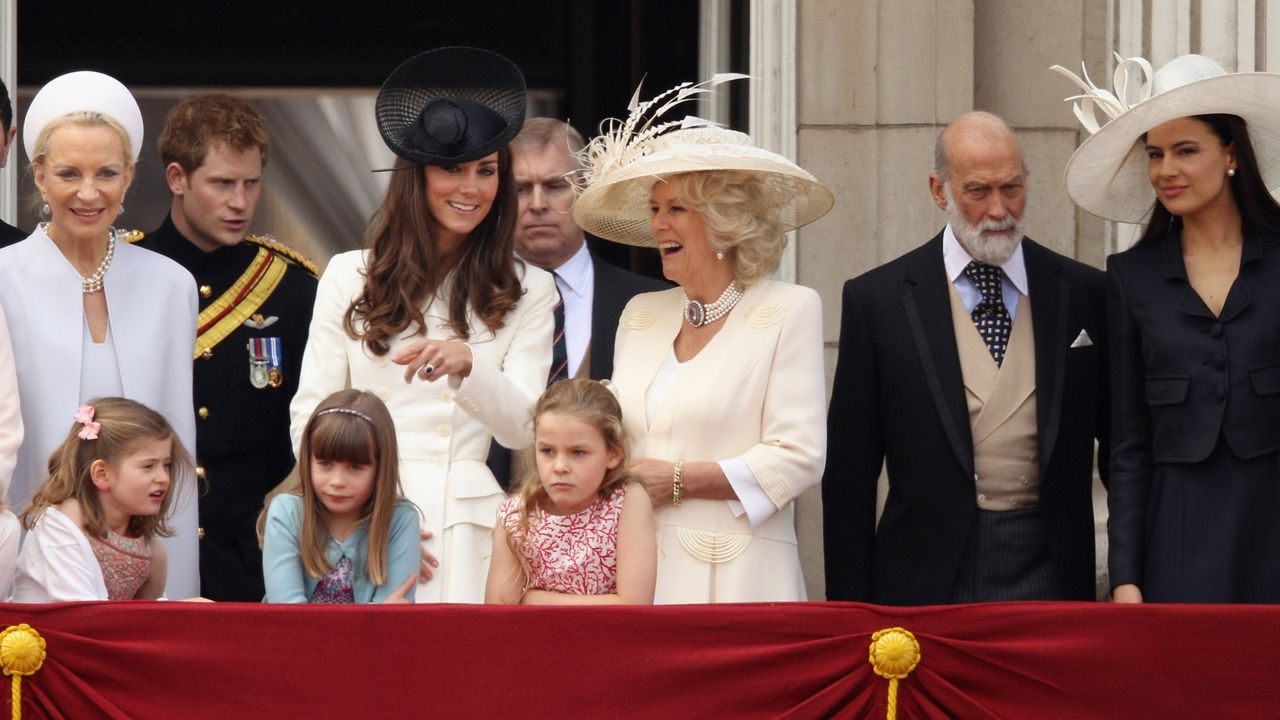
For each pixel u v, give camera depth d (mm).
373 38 34750
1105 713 17047
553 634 16922
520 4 34938
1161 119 20359
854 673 17000
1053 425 21031
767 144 27547
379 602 18781
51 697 16797
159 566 19672
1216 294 20156
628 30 34125
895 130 27453
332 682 16812
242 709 16781
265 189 34031
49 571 18656
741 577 19438
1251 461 19562
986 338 21484
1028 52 28062
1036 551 21016
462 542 19688
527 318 20641
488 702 16859
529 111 34750
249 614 16859
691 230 19938
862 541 21562
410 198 20281
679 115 33219
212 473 23219
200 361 23438
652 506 19391
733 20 29016
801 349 19875
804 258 27375
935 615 17094
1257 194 20281
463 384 19234
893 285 21750
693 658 16938
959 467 21031
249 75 34438
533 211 23797
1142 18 26984
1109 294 20703
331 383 20250
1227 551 19406
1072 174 21562
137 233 24219
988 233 21219
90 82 20766
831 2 27438
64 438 20172
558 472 18625
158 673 16812
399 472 19891
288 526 19172
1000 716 17047
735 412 19719
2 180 27250
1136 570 19844
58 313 20438
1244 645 17047
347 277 20531
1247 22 25750
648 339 20516
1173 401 19844
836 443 21719
